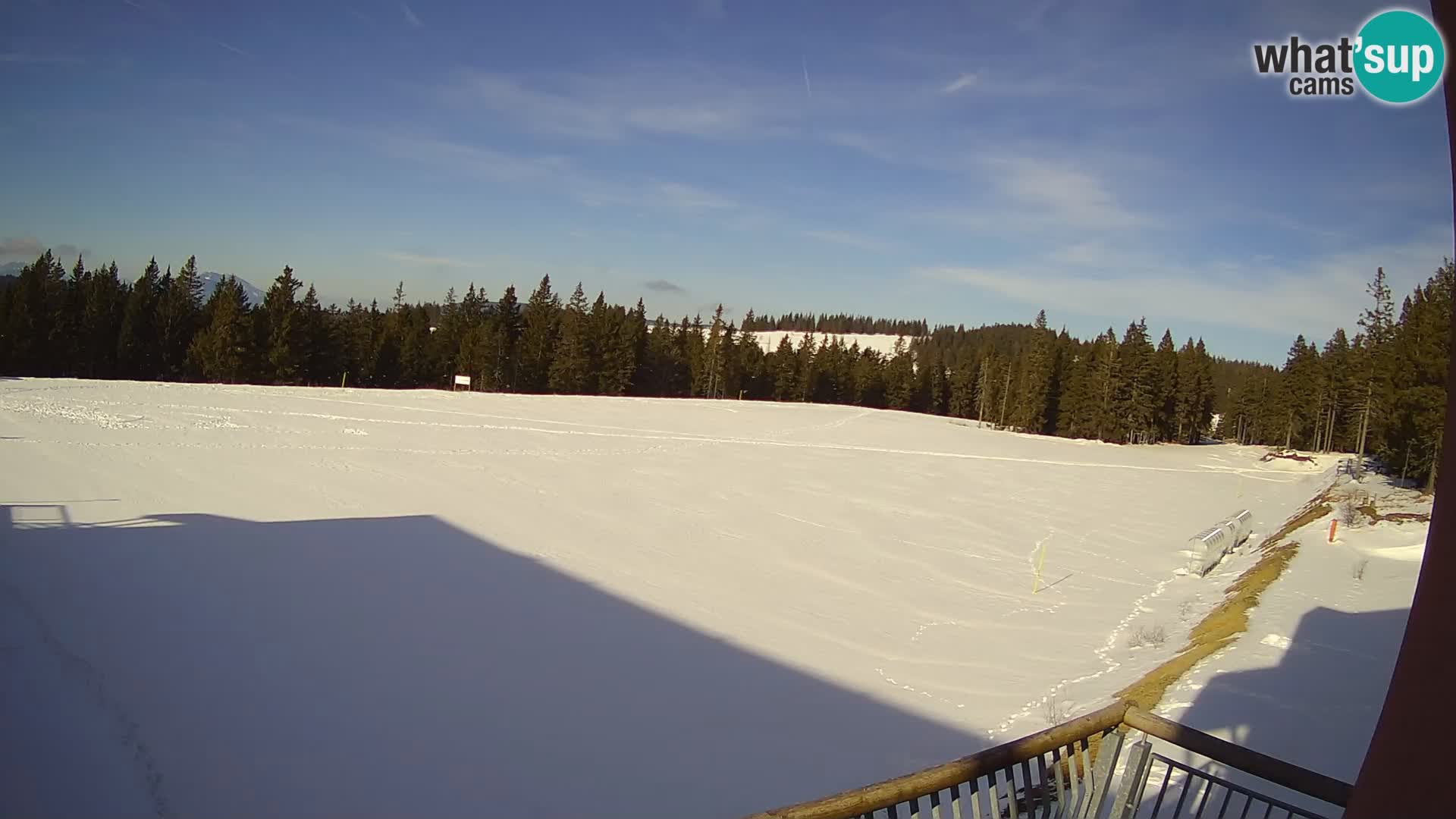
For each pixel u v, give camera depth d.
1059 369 68.06
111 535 12.34
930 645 11.29
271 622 9.45
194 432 22.17
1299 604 12.65
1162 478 35.56
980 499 25.28
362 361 55.75
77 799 5.60
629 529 16.66
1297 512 28.61
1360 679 8.91
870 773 7.18
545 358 61.50
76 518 13.09
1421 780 1.75
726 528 17.77
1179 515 26.28
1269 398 72.56
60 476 15.74
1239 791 3.10
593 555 14.34
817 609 12.58
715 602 12.33
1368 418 44.03
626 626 10.75
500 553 13.75
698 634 10.72
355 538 13.73
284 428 24.61
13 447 17.84
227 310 47.09
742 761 7.23
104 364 46.62
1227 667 9.34
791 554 16.11
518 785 6.50
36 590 9.52
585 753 7.14
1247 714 7.82
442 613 10.41
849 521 19.89
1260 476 40.94
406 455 22.25
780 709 8.52
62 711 6.75
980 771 2.83
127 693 7.26
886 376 82.50
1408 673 1.84
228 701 7.38
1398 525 20.62
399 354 58.44
